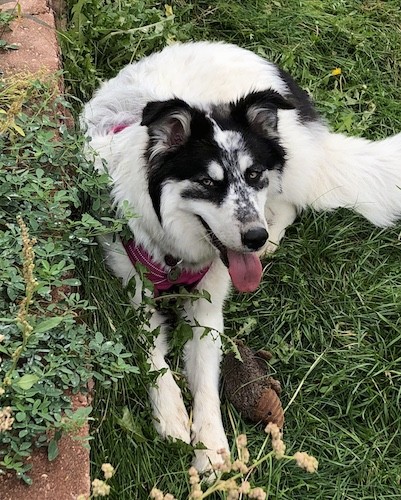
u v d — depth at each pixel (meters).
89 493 0.83
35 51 1.27
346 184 1.39
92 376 0.92
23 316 0.80
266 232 1.05
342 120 1.55
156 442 1.00
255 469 1.02
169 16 1.57
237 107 1.09
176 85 1.26
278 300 1.25
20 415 0.81
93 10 1.49
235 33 1.69
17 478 0.82
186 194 1.07
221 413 1.10
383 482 1.05
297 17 1.73
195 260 1.16
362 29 1.76
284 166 1.20
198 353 1.13
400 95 1.67
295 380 1.16
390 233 1.37
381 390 1.14
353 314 1.23
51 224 1.00
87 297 1.04
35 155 1.05
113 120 1.22
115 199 1.13
